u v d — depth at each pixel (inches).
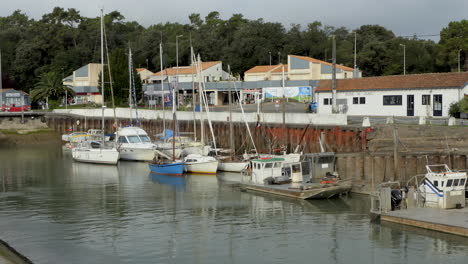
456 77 2372.0
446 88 2342.5
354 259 1068.5
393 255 1079.6
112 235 1253.7
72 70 5846.5
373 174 1648.6
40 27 6550.2
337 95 2709.2
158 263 1059.9
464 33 4419.3
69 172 2241.6
